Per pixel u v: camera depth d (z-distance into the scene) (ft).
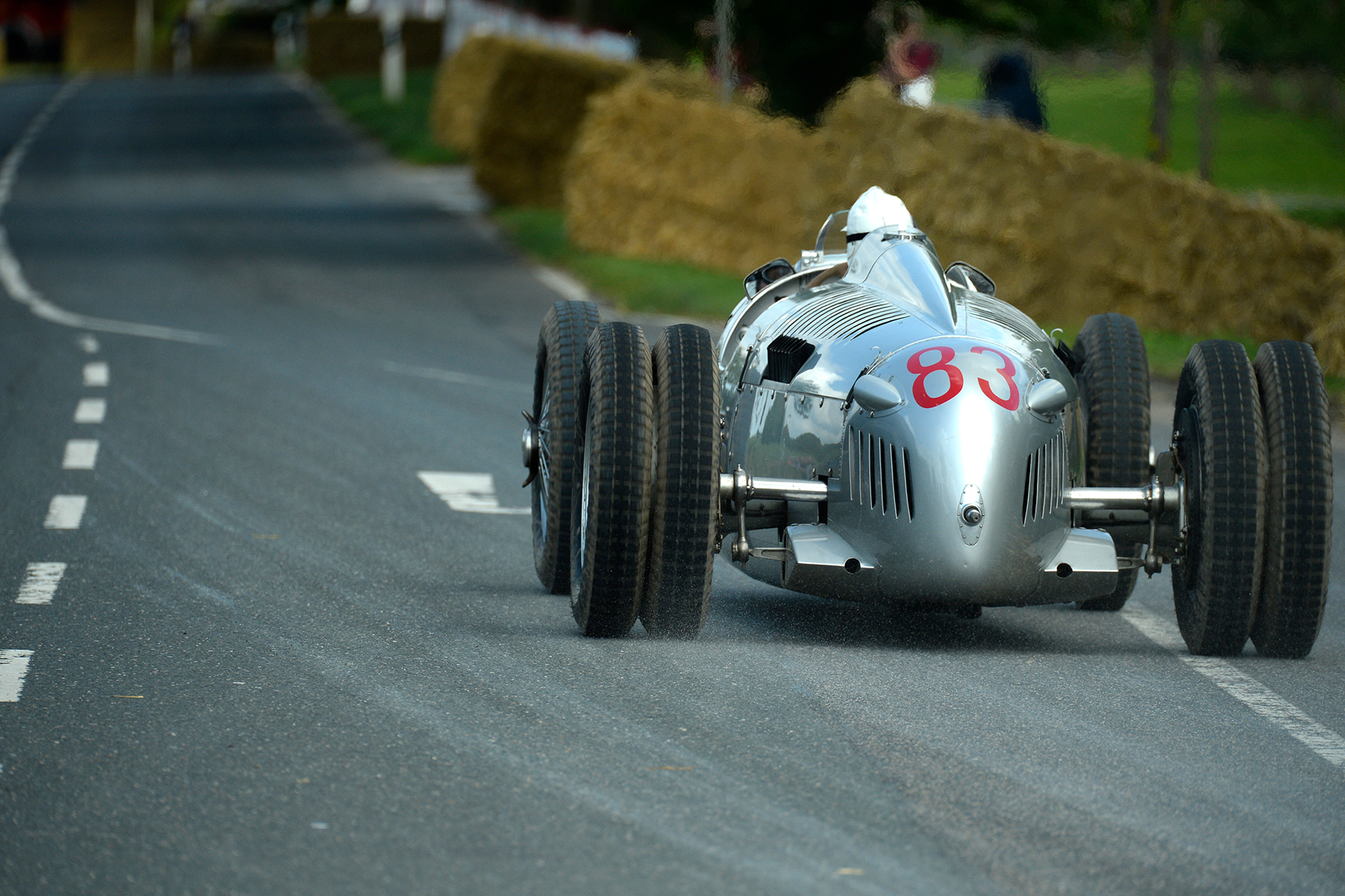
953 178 224.33
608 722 66.13
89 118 578.66
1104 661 78.79
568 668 74.28
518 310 236.84
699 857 52.37
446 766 60.59
